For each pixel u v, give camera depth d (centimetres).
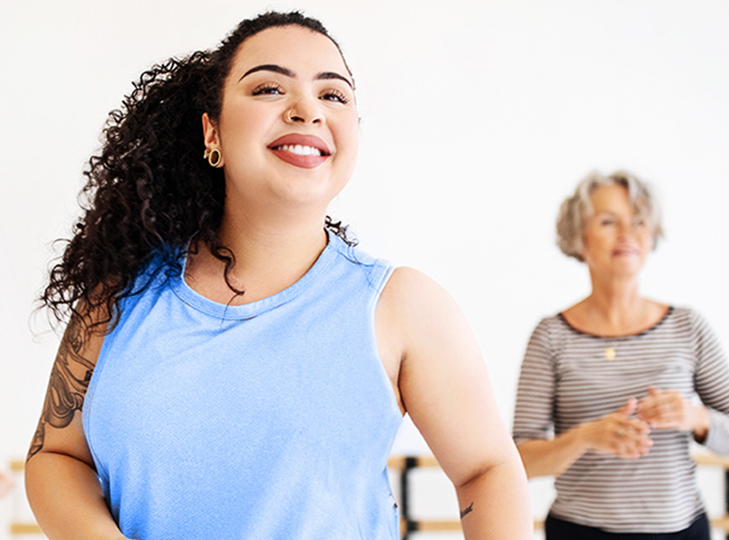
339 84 91
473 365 93
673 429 182
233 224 94
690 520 182
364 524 89
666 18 359
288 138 88
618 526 180
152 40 340
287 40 91
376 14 351
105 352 91
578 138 355
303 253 93
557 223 208
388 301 91
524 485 94
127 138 102
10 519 310
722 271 352
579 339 192
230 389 86
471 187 351
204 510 86
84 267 97
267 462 85
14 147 334
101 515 89
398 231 348
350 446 87
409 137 350
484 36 354
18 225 330
